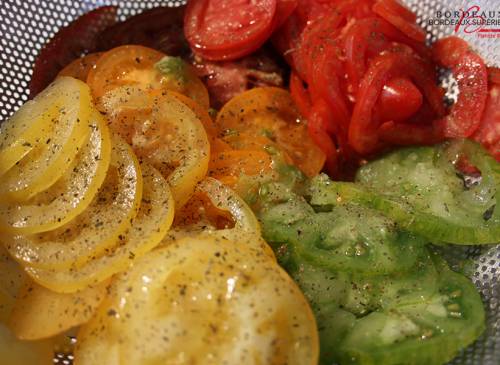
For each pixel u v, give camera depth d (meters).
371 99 0.30
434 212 0.27
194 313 0.22
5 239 0.25
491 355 0.25
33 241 0.24
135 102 0.28
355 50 0.30
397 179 0.30
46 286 0.24
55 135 0.25
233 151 0.29
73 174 0.25
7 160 0.25
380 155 0.31
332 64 0.30
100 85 0.31
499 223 0.27
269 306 0.22
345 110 0.30
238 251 0.23
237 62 0.33
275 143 0.31
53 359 0.25
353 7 0.32
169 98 0.28
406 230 0.27
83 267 0.23
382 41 0.31
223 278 0.22
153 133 0.28
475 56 0.32
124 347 0.22
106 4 0.35
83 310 0.23
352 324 0.25
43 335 0.23
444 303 0.25
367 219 0.27
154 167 0.27
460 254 0.28
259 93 0.32
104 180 0.25
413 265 0.26
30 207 0.25
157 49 0.34
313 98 0.31
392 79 0.30
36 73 0.33
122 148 0.25
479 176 0.30
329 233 0.26
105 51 0.34
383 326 0.25
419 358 0.24
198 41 0.33
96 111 0.26
